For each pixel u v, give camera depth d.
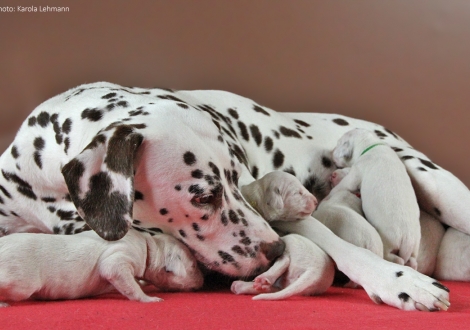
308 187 1.80
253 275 1.34
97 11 2.09
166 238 1.32
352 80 2.22
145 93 1.62
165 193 1.30
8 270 1.19
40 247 1.22
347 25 2.20
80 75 2.10
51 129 1.44
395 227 1.50
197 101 1.71
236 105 1.77
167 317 1.13
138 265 1.27
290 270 1.32
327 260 1.34
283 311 1.18
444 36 2.22
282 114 1.88
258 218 1.36
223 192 1.33
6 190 1.51
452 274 1.63
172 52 2.14
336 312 1.18
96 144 1.25
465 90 2.23
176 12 2.13
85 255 1.24
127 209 1.24
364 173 1.61
